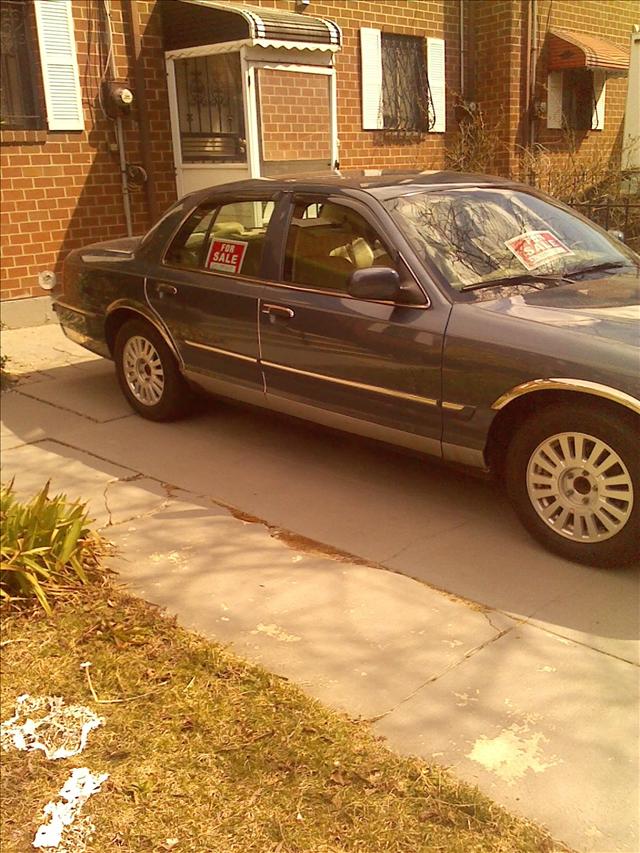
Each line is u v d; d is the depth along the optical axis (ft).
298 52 30.78
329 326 15.06
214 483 16.46
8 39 28.50
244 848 7.83
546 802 8.34
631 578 12.55
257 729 9.39
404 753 9.02
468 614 11.71
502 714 9.67
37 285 30.17
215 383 17.98
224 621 11.75
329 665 10.66
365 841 7.83
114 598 12.28
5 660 10.96
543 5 41.32
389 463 17.16
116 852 7.91
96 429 19.79
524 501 13.32
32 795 8.67
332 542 13.91
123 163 31.40
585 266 15.31
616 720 9.55
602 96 42.70
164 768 8.89
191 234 18.31
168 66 31.78
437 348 13.51
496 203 16.02
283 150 31.22
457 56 41.75
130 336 19.85
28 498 15.92
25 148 29.14
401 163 40.81
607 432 11.97
